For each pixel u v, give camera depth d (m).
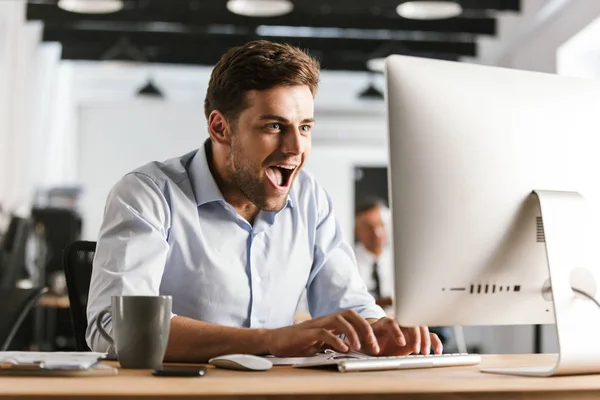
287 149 1.68
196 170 1.84
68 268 1.93
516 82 1.40
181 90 11.47
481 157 1.35
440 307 1.33
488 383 1.17
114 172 11.35
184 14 7.75
